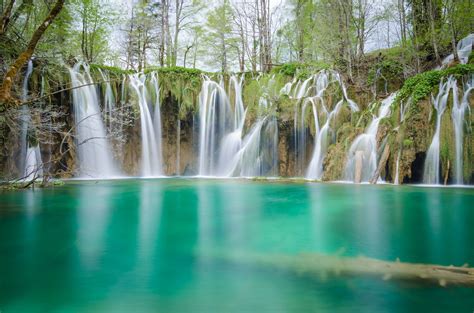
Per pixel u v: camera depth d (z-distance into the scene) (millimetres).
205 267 4527
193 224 7156
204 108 21375
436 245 5414
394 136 13914
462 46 18344
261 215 8023
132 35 28828
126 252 5215
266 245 5547
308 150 17859
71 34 19844
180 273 4320
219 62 33625
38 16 14641
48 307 3455
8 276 4281
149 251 5246
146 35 29547
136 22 28781
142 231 6527
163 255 5062
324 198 10336
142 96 20203
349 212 8203
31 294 3760
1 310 3393
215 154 21203
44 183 13680
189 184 15117
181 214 8234
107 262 4777
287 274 4227
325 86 19047
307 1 27062
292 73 21078
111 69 19766
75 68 18016
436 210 8273
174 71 21500
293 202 9820
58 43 15852
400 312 3250
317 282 3971
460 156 12844
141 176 19797
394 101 14883
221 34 31266
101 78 18984
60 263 4730
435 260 4695
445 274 4152
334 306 3391
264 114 19562
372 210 8383
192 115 21391
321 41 20875
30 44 6945
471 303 3389
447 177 13023
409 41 20703
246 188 13320
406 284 3871
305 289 3777
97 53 25516
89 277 4230
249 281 4035
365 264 4559
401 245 5422
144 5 28906
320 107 17875
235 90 21859
